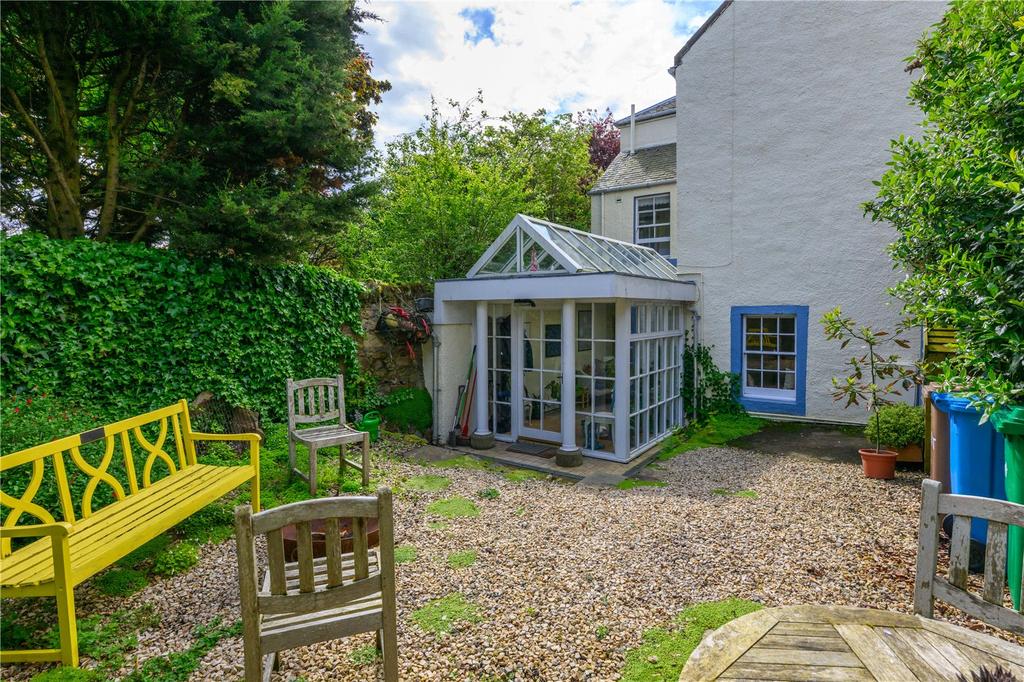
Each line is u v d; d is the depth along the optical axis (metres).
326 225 6.54
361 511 2.12
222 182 6.23
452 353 8.03
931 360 6.21
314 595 2.05
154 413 4.11
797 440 7.68
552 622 2.96
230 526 4.32
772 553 3.79
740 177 9.20
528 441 7.73
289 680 2.50
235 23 5.80
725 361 9.38
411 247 9.49
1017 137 3.77
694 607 3.08
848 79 8.30
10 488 3.63
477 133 15.26
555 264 6.71
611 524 4.45
